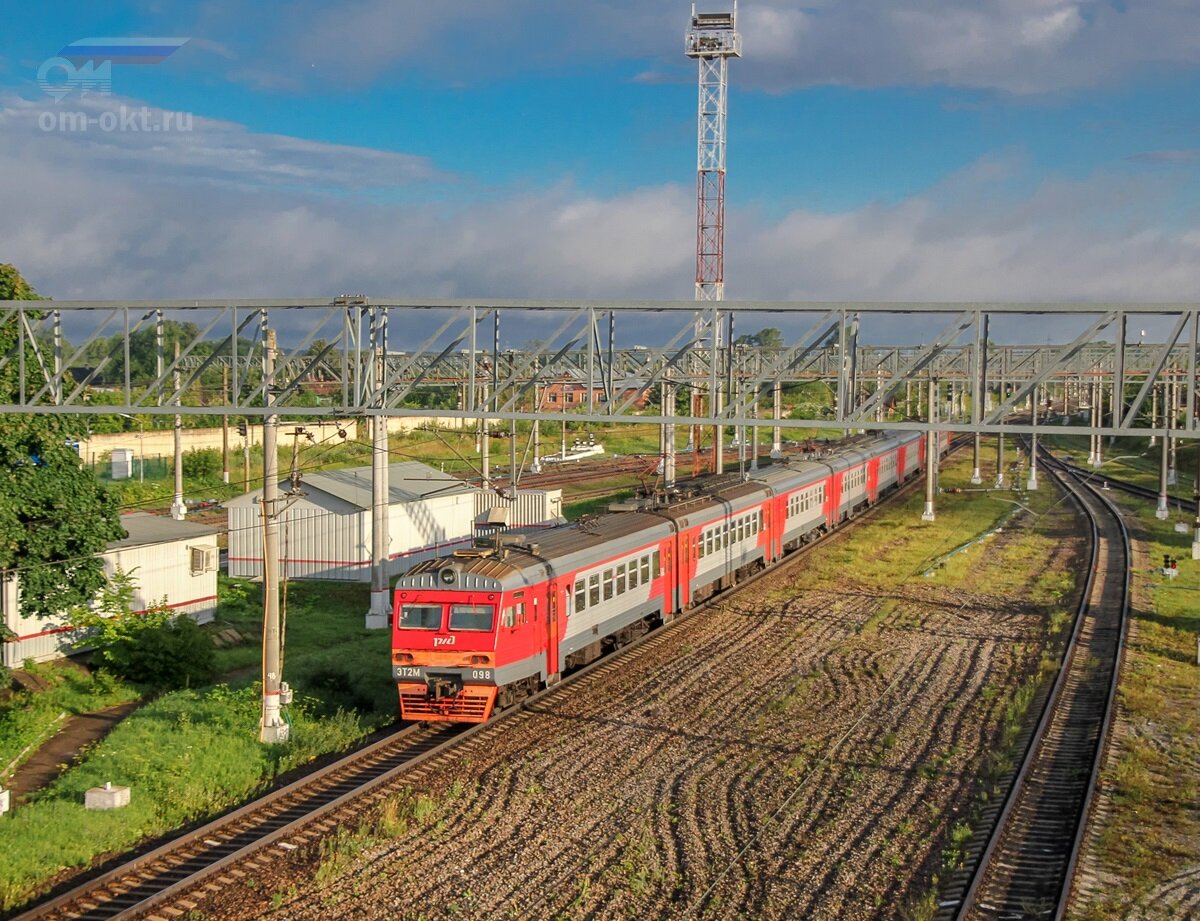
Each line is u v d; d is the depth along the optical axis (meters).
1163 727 18.52
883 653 23.67
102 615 24.67
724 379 28.61
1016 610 28.55
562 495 52.81
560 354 17.69
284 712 18.53
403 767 16.16
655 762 16.75
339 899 12.16
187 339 61.66
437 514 37.62
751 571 33.53
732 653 23.67
